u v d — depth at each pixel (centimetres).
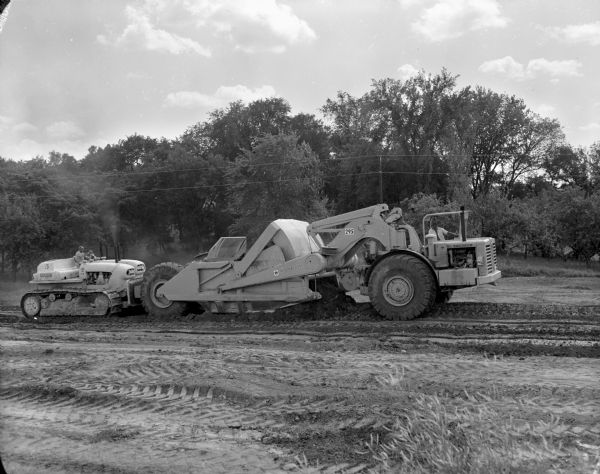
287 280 1260
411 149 4850
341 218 1277
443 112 4678
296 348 926
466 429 447
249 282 1280
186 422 559
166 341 1046
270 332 1107
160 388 672
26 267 3278
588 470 375
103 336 1110
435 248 1234
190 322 1289
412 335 1016
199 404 614
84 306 1425
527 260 3244
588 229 3128
